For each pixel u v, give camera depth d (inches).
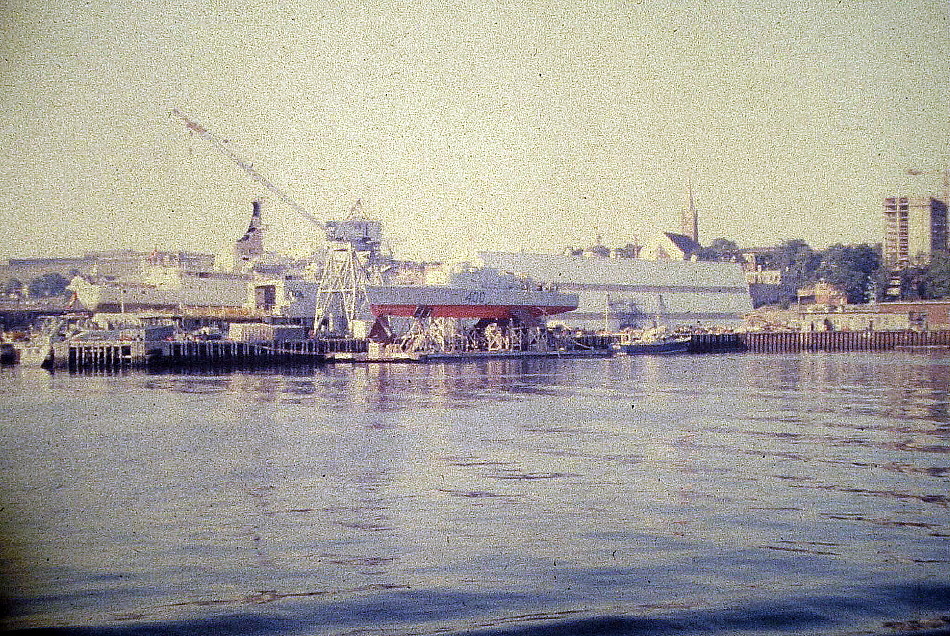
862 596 1061.8
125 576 1127.0
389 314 4293.8
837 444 1930.4
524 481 1579.7
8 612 1021.2
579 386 3120.1
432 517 1354.6
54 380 3329.2
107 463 1747.0
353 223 4938.5
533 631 963.3
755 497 1475.1
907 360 4660.4
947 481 1589.6
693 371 3833.7
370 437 2010.3
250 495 1489.9
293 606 1029.2
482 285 4635.8
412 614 1003.3
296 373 3668.8
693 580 1104.8
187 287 4712.1
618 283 5797.2
